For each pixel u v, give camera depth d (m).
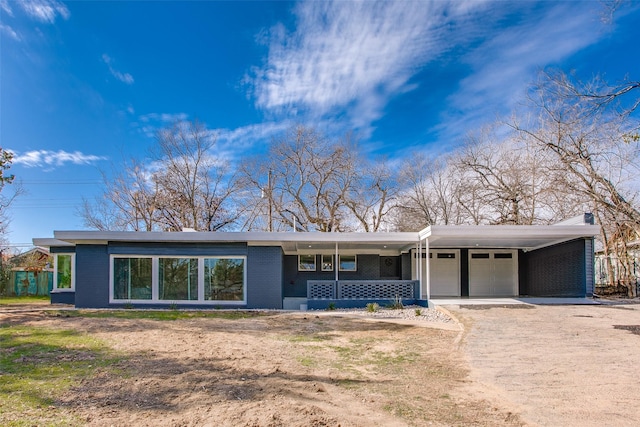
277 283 16.77
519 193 25.64
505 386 5.86
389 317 13.36
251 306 16.66
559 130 19.58
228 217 33.28
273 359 7.50
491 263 20.86
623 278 19.22
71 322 11.38
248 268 16.81
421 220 31.22
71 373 6.23
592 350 7.83
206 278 16.83
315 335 10.16
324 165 32.66
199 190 32.47
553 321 10.92
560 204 23.23
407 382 6.17
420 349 8.54
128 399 5.07
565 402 5.13
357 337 9.92
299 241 16.64
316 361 7.49
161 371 6.40
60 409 4.69
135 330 10.23
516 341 8.73
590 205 21.39
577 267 15.95
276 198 33.28
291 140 32.88
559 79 14.94
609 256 20.48
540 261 19.31
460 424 4.48
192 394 5.27
